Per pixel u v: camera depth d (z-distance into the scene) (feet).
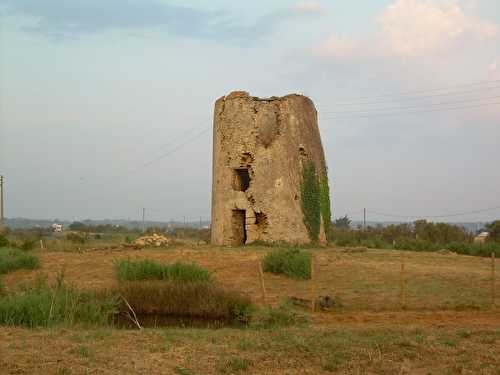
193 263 55.26
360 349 28.81
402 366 26.21
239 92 94.73
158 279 52.80
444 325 37.32
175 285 45.83
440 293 49.70
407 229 175.22
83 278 58.34
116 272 56.49
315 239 91.61
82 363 25.25
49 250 89.40
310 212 91.56
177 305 43.62
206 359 26.78
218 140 95.91
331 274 58.70
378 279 56.03
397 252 78.33
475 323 38.29
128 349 28.17
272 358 27.09
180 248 83.71
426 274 58.34
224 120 94.84
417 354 28.19
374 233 167.02
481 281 55.01
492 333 33.14
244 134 92.32
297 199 90.84
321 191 94.48
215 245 90.02
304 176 92.32
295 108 94.12
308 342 29.99
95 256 74.49
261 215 90.68
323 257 68.95
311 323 38.11
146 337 31.01
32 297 36.81
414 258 71.00
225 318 42.86
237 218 94.58
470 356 28.02
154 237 98.12
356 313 42.42
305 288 52.39
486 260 71.82
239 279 57.06
